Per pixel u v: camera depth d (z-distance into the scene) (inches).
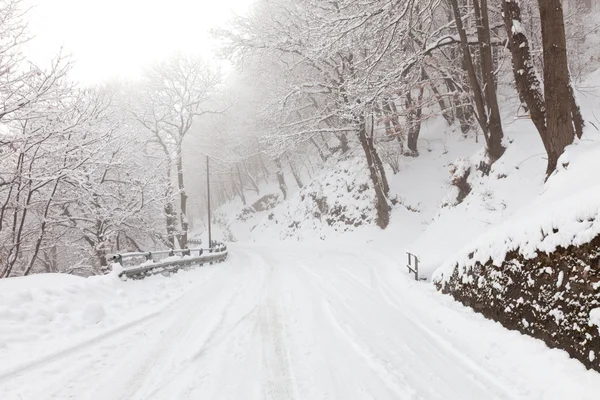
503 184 508.7
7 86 460.1
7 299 279.0
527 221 235.8
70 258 1043.9
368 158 895.1
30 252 818.8
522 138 551.5
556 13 345.7
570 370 173.5
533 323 211.2
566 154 336.2
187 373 197.2
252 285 466.6
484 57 562.6
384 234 869.2
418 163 991.6
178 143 1279.5
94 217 737.0
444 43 599.8
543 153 497.4
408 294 364.2
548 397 164.6
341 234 1036.5
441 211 623.8
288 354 223.8
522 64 406.3
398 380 188.5
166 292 413.4
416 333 259.9
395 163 994.7
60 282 348.8
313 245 1074.1
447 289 327.6
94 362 211.9
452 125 1054.4
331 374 196.2
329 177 1262.3
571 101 412.8
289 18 874.8
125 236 901.8
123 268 430.0
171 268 552.1
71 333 259.8
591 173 259.4
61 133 528.4
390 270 500.1
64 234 823.1
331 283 454.9
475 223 494.9
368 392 177.0
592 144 327.9
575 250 187.0
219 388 180.7
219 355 222.1
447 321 274.4
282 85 1017.5
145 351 229.0
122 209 775.1
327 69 886.4
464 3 719.7
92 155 616.4
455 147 951.6
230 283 490.0
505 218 455.2
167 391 177.6
